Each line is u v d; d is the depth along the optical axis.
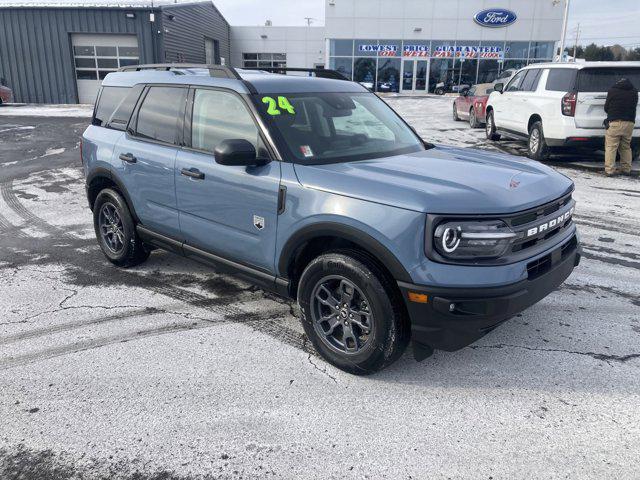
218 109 3.94
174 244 4.42
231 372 3.41
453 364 3.49
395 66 34.12
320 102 4.03
